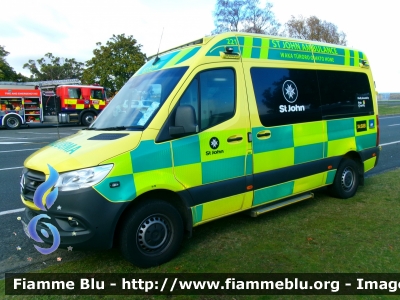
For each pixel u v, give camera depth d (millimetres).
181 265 3619
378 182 6758
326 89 5277
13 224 4906
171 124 3590
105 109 4379
